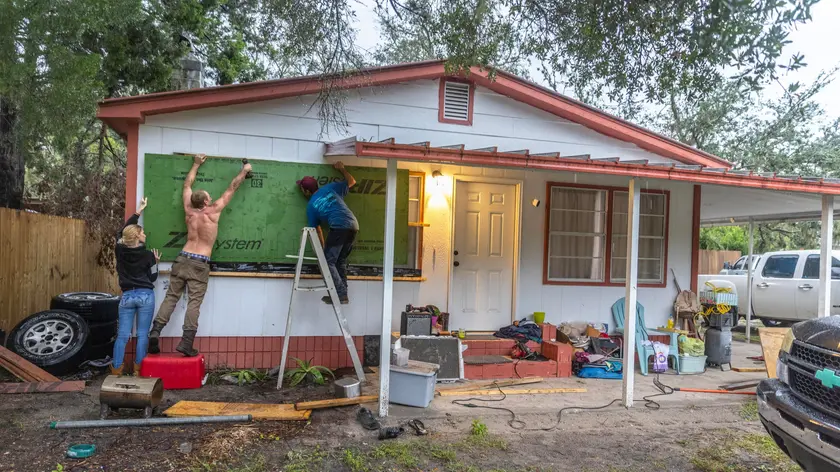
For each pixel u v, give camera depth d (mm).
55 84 5027
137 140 6117
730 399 6191
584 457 4391
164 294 6188
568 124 7758
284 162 6516
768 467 4281
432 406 5520
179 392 5562
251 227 6422
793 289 10828
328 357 6664
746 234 22172
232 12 11750
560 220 7973
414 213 7406
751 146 15766
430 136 7160
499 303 7734
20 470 3689
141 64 9633
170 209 6164
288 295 6551
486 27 5367
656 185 8219
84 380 5816
